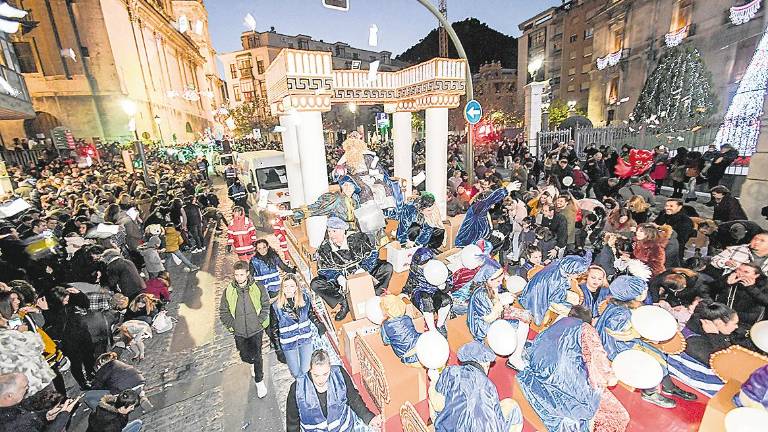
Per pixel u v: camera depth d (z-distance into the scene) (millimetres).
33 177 15102
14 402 2949
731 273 4004
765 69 17828
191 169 20312
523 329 3881
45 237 6227
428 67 7621
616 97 34281
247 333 4055
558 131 20203
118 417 3371
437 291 4527
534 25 49281
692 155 10836
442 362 3018
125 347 4793
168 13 44594
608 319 3447
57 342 4551
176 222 9562
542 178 16297
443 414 2453
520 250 6883
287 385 4531
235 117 46438
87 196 10469
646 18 29125
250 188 14602
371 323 4488
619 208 6191
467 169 7746
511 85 55406
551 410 2898
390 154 20531
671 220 5703
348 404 3010
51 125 25516
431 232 6008
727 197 6207
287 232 8508
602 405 2979
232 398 4383
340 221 4801
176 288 7617
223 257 9367
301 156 6758
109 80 26297
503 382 3881
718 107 22500
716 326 3375
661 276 4395
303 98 6395
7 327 3736
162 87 35438
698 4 23891
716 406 2707
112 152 23406
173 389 4582
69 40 24891
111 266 5684
